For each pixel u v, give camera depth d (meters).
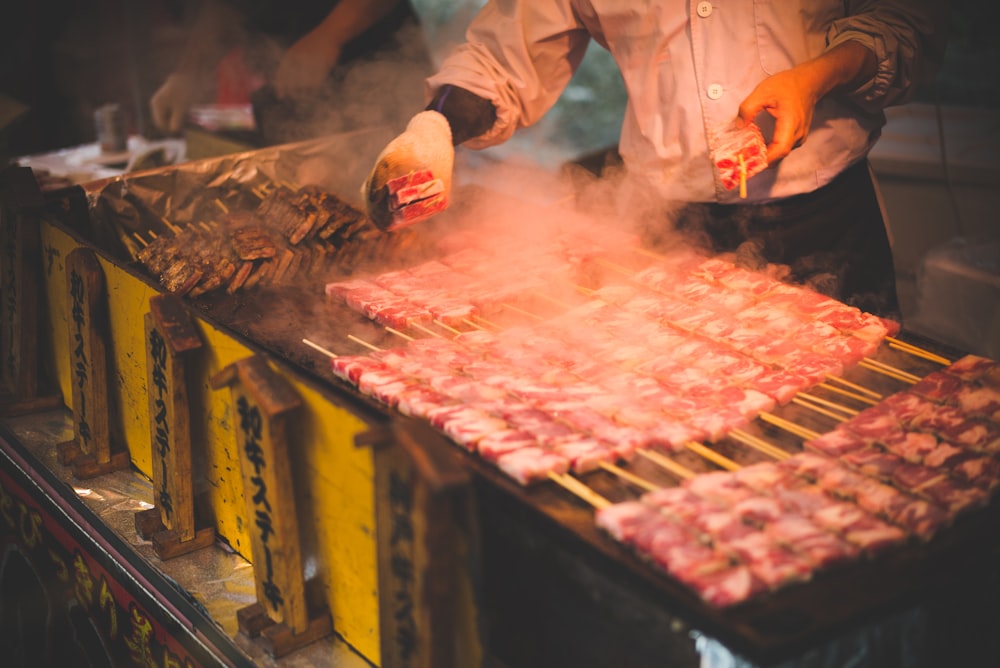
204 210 3.83
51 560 3.13
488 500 2.03
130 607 2.69
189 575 2.50
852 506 1.90
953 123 5.64
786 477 2.00
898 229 5.45
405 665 1.98
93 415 2.91
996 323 4.27
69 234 3.00
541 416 2.24
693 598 1.66
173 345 2.41
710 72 2.97
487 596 2.12
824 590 1.70
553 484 2.02
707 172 3.11
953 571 1.76
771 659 1.55
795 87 2.60
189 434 2.52
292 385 2.15
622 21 3.09
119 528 2.69
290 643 2.22
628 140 3.34
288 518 2.14
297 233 3.30
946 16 2.93
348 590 2.18
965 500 1.90
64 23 7.98
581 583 1.85
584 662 1.92
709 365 2.52
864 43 2.76
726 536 1.79
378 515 1.92
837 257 3.25
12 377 3.43
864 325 2.68
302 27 5.38
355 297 2.99
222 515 2.61
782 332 2.67
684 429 2.18
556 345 2.64
